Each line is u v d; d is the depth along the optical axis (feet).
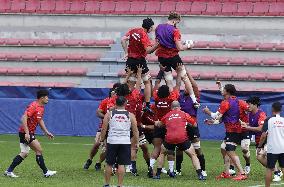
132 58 152.87
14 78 322.75
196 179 147.43
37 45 334.03
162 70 154.61
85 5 353.51
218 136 259.19
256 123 153.28
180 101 155.33
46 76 320.70
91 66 321.73
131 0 351.25
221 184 137.90
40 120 144.46
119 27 342.03
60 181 139.74
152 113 154.92
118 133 122.31
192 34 325.83
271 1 342.03
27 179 142.20
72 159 190.29
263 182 142.51
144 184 136.77
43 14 348.59
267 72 310.24
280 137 121.80
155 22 338.75
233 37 323.78
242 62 311.47
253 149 228.84
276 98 255.09
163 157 149.28
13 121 273.95
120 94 129.80
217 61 313.32
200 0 345.72
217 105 254.88
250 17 332.80
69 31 341.62
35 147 145.69
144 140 156.35
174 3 346.74
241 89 302.86
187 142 146.82
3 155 198.59
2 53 332.39
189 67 314.35
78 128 269.85
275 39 322.75
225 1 343.87
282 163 122.21
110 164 123.03
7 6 357.20
